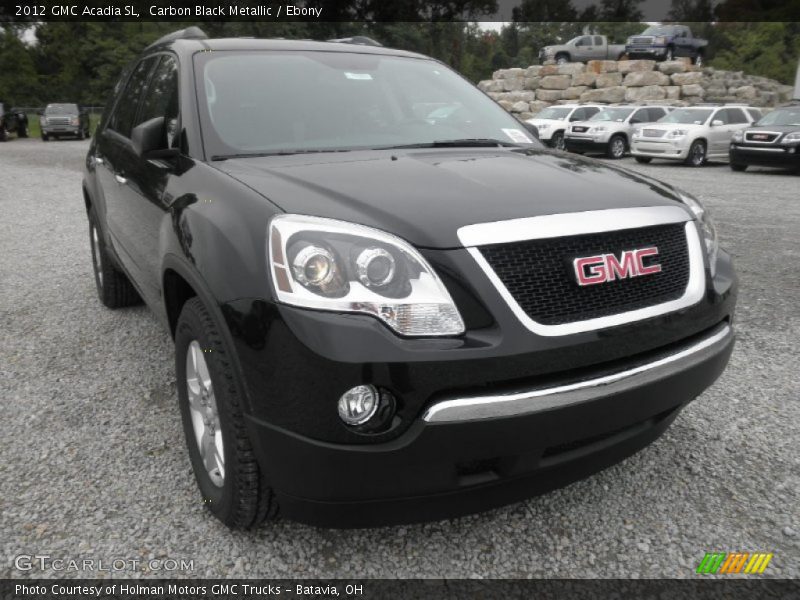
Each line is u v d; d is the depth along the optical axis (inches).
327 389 73.4
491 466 81.7
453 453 75.9
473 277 77.4
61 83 1989.4
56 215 360.8
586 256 83.3
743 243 289.6
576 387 79.9
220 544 92.4
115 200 147.9
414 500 78.9
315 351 73.2
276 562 89.3
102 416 128.0
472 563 89.7
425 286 76.2
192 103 116.0
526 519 99.0
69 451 115.4
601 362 83.0
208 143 110.1
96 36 1963.6
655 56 1218.6
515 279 79.4
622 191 96.3
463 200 86.0
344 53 142.3
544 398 77.9
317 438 75.1
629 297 86.6
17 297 205.8
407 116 132.3
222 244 83.7
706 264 97.4
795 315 192.4
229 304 80.0
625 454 93.0
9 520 96.3
